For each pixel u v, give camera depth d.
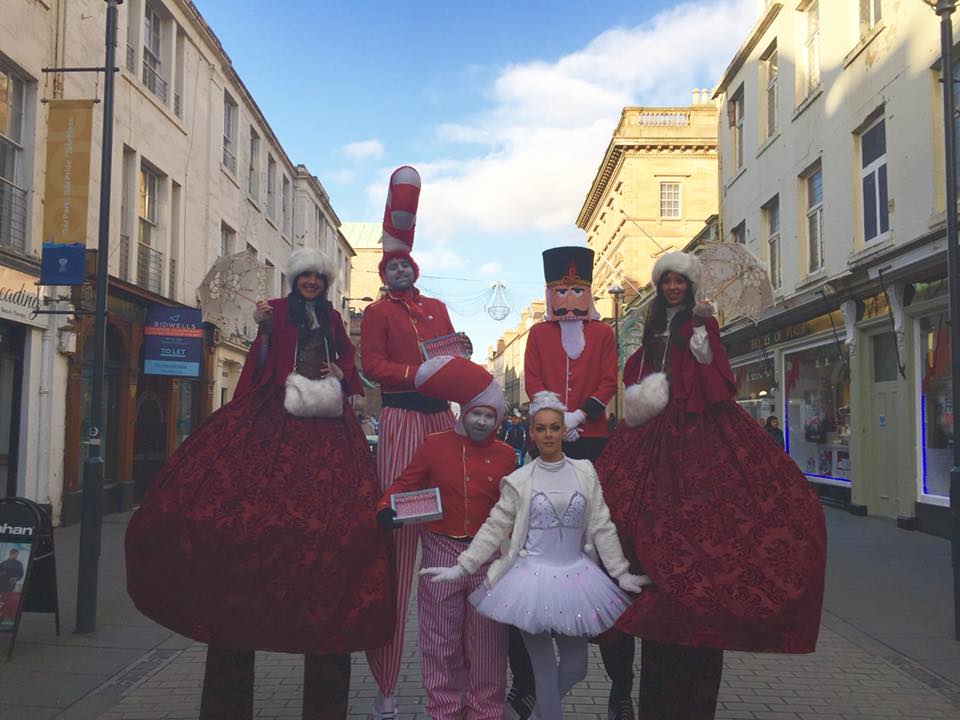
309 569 3.21
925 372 10.98
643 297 27.66
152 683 4.80
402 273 4.03
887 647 5.63
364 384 4.27
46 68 11.23
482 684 3.46
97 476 5.99
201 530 3.24
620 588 3.33
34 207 11.30
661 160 33.69
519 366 65.31
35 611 5.71
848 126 12.99
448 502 3.59
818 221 14.72
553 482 3.44
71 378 12.11
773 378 16.25
